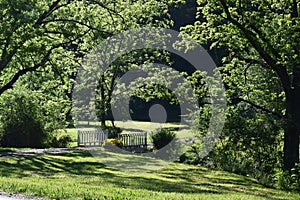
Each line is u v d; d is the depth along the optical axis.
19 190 10.64
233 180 20.12
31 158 22.80
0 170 18.39
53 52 28.61
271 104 24.28
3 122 31.75
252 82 25.55
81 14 27.72
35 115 32.31
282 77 21.84
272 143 22.09
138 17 30.81
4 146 31.50
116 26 28.14
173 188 15.12
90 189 11.63
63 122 35.47
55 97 35.03
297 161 21.91
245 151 22.86
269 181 19.50
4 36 22.75
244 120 22.94
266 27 22.08
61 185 12.45
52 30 26.97
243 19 22.11
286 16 20.78
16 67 26.95
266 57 21.77
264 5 22.52
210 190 15.44
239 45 24.22
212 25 24.73
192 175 21.03
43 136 32.47
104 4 27.92
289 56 20.39
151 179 18.28
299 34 20.05
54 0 26.73
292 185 18.48
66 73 31.22
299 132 21.92
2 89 26.47
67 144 34.28
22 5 22.62
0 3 22.45
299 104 21.89
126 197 10.32
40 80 29.72
